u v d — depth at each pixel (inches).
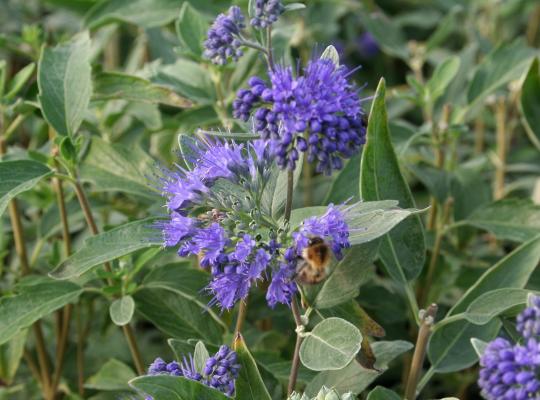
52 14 34.7
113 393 24.0
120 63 33.9
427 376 20.4
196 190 18.8
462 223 23.6
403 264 20.6
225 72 24.3
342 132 18.1
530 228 23.2
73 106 21.5
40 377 24.4
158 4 25.8
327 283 19.4
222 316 22.3
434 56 31.7
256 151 18.9
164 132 25.8
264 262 18.4
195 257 24.2
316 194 26.4
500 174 27.2
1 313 21.1
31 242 25.5
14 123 23.4
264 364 21.5
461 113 25.0
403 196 20.4
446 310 23.9
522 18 35.4
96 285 23.6
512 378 17.3
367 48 35.1
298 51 31.0
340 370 20.0
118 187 22.0
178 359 20.0
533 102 23.5
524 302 19.4
